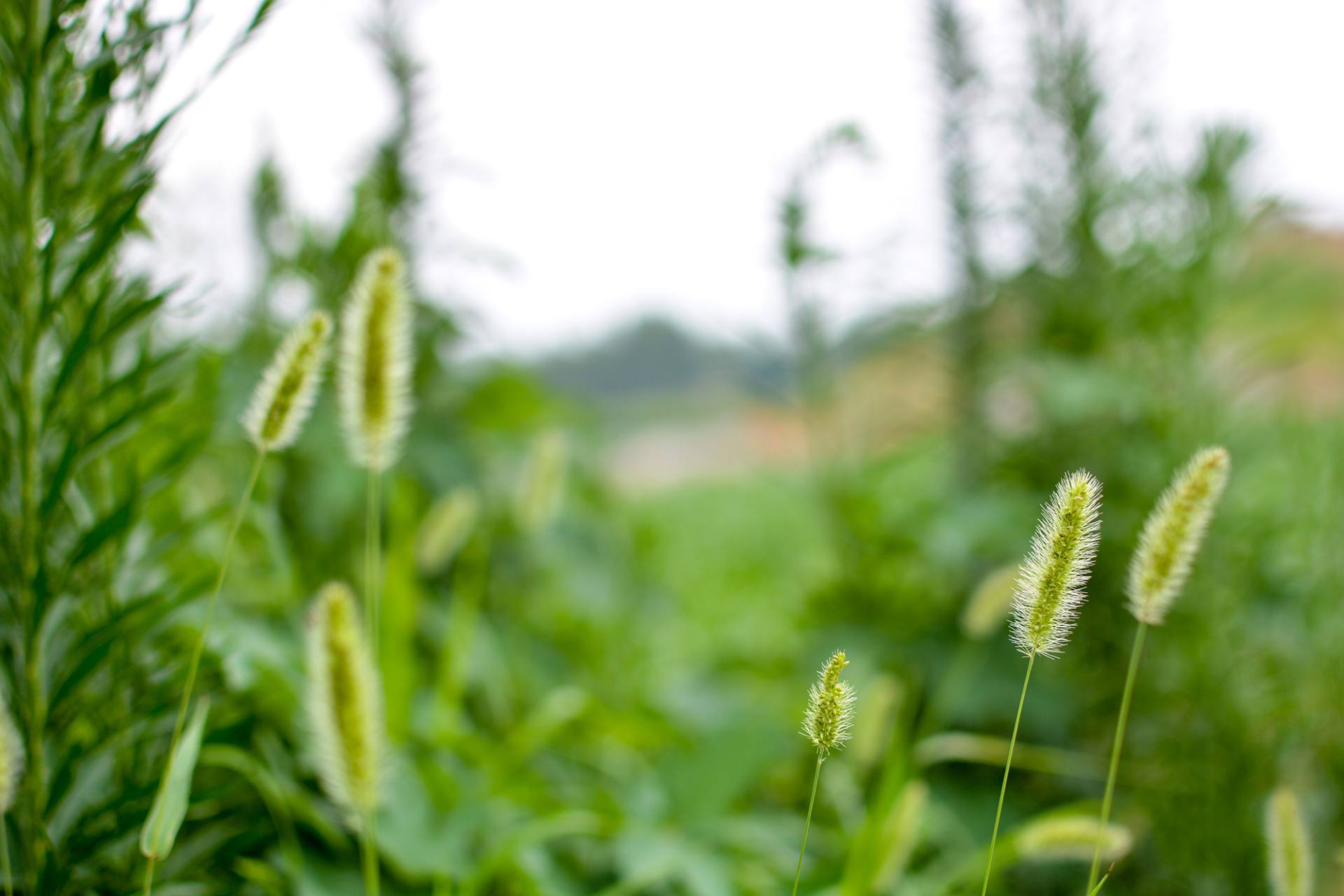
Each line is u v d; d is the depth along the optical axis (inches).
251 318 48.2
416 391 53.4
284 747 35.3
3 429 28.7
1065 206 51.9
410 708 36.8
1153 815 42.5
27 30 27.8
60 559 29.9
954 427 57.1
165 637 31.7
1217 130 46.7
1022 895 43.0
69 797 29.1
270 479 36.6
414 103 50.1
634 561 70.5
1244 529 45.9
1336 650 44.5
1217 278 46.7
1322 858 38.2
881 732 35.4
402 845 33.9
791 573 75.0
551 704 42.1
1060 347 51.6
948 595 54.0
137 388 29.9
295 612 38.4
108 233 28.2
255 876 31.7
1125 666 46.1
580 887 37.1
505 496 56.7
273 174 48.7
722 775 40.6
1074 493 26.0
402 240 50.4
